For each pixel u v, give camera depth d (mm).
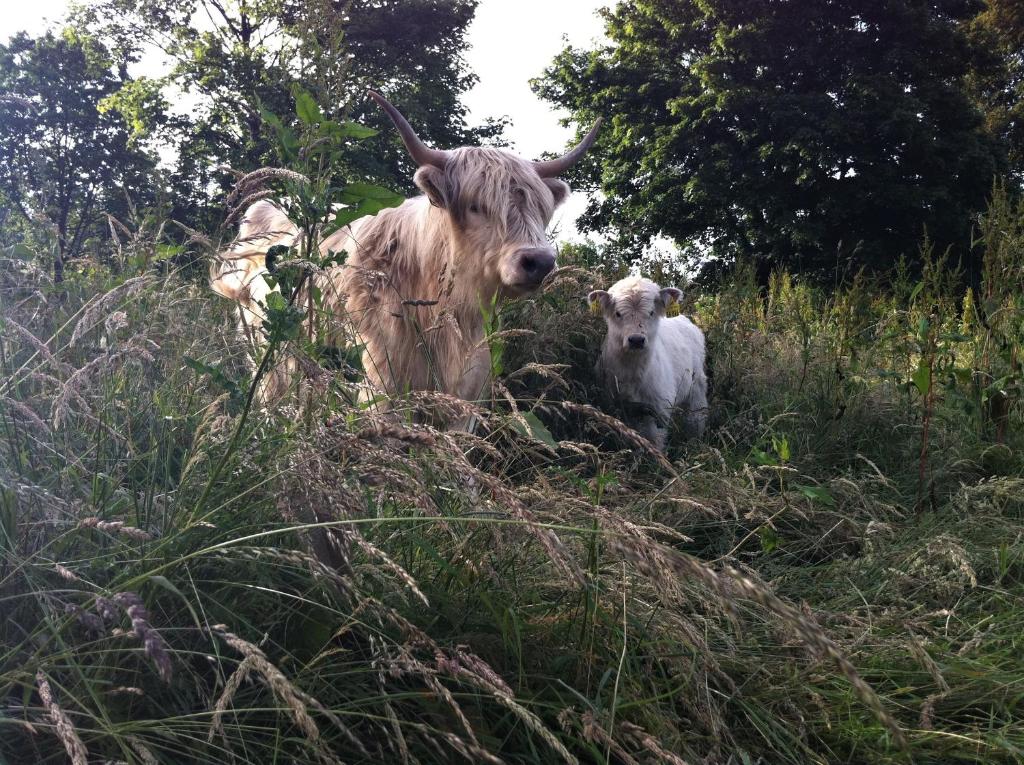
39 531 1540
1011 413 3973
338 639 1638
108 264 2615
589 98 22922
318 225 1988
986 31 21547
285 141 1936
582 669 1767
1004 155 19375
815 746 1821
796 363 4930
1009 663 2137
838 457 3824
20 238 2408
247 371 2133
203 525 1532
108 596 1283
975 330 4625
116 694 1390
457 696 1618
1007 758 1794
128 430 1797
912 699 1917
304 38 2014
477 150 3266
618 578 2016
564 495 2045
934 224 18078
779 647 2039
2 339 1752
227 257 2250
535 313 4008
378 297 3186
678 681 1841
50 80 21375
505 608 1799
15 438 1676
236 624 1552
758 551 2637
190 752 1364
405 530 1823
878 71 19672
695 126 20078
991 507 2986
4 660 1327
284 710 1351
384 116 20094
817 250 19328
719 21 21266
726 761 1689
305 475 1498
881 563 2564
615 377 4789
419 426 1569
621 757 1484
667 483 2523
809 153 17922
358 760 1487
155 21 21328
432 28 22031
